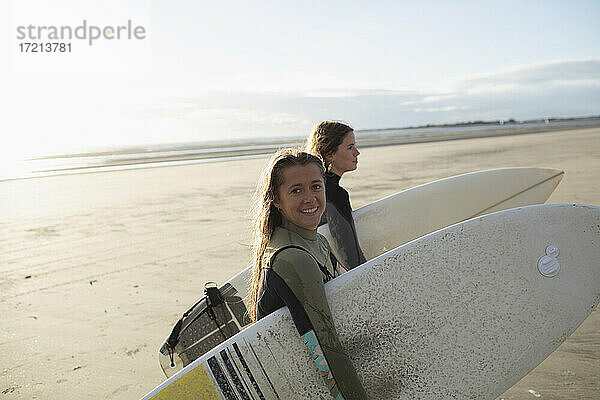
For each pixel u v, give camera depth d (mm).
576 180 8672
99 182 13188
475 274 1842
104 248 5957
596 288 1939
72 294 4336
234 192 10266
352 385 1483
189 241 6074
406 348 1737
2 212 8945
